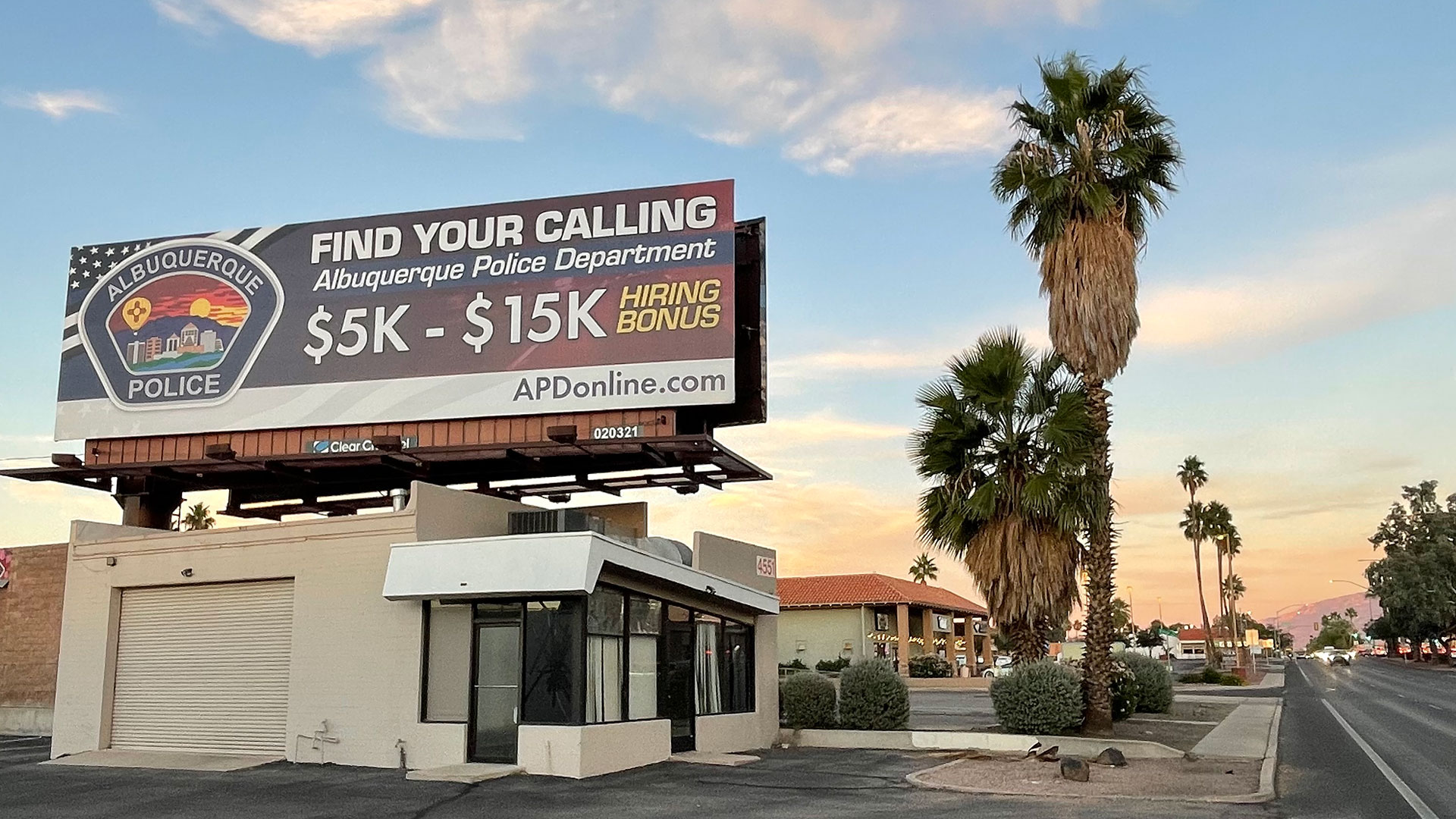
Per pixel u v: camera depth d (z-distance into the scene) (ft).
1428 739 76.33
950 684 182.39
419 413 78.43
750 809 45.34
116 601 70.69
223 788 52.31
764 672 77.25
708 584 68.39
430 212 81.30
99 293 85.97
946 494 75.77
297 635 63.46
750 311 78.59
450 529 62.75
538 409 76.59
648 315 76.43
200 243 84.89
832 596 201.26
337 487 87.30
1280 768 58.54
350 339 80.64
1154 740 72.02
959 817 42.86
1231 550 342.44
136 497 83.46
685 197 77.71
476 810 45.24
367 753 60.13
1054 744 67.87
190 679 67.46
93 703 69.31
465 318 79.10
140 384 83.71
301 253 82.84
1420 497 333.42
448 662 59.72
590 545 55.57
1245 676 217.56
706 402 74.49
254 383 81.66
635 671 62.69
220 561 66.85
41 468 81.97
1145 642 368.89
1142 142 77.05
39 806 47.26
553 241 78.95
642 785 53.11
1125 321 74.13
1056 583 72.33
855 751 71.97
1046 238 77.10
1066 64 77.92
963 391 76.02
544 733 56.49
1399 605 319.88
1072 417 71.72
